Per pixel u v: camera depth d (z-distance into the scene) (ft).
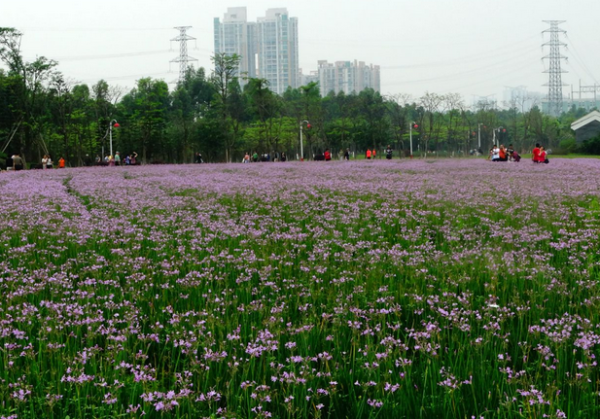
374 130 328.49
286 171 134.92
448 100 342.44
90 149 282.56
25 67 235.20
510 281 31.14
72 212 58.90
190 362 20.90
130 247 41.70
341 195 75.87
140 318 25.45
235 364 19.81
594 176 103.71
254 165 184.44
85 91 338.75
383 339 21.72
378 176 110.01
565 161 177.47
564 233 44.83
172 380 20.25
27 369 20.21
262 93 326.03
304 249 41.14
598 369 20.75
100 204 66.85
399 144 387.75
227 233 45.80
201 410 18.42
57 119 266.77
